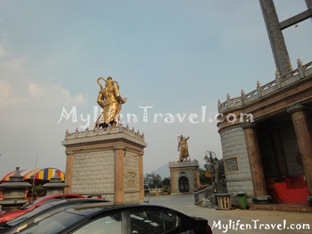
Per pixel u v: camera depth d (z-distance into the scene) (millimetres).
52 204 8938
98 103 31938
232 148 20641
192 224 5227
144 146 31422
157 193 54719
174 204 26359
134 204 4672
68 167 27750
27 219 7078
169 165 57188
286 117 20188
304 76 15859
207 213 16766
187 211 18672
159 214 4812
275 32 25578
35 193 28812
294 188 17859
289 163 21094
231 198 20016
